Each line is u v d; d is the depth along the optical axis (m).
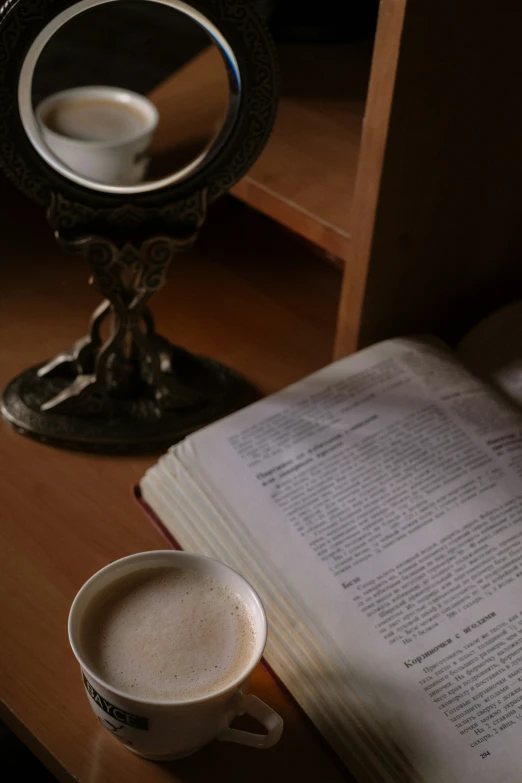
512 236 0.92
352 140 0.92
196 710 0.66
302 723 0.73
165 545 0.81
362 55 1.02
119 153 0.79
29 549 0.80
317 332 0.98
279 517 0.78
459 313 0.94
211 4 0.75
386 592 0.75
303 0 1.01
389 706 0.71
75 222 0.81
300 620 0.74
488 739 0.70
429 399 0.84
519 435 0.82
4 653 0.75
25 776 0.91
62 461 0.85
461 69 0.80
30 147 0.78
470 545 0.77
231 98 0.79
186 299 1.00
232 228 1.08
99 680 0.66
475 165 0.85
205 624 0.70
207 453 0.81
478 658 0.72
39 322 0.96
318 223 0.85
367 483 0.80
